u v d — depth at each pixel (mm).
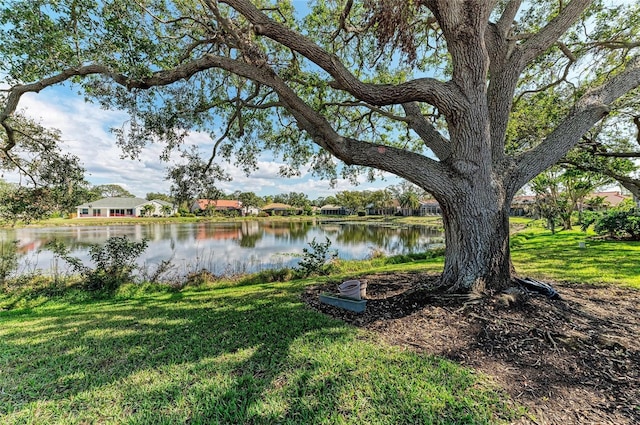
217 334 3285
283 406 1975
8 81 4578
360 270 8391
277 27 3631
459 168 3748
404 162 3865
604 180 11727
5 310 5688
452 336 2900
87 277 6883
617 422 1771
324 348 2805
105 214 46844
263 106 5730
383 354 2639
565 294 4188
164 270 8109
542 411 1873
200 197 6898
